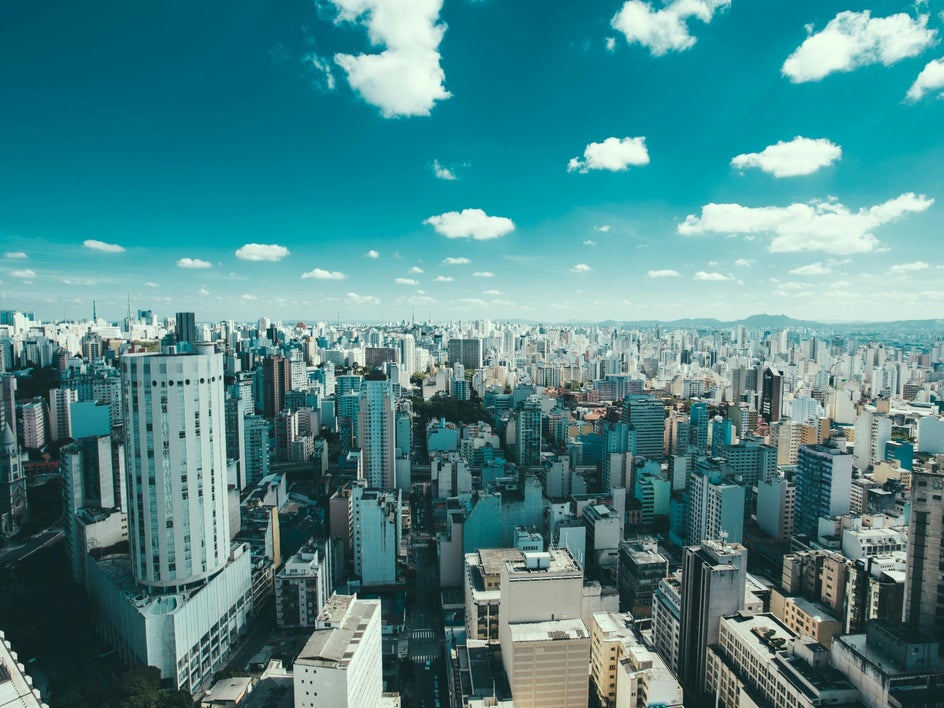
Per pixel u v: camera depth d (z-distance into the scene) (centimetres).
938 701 12119
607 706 15938
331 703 13462
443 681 18938
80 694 16438
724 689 16175
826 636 17425
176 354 19300
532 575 14588
